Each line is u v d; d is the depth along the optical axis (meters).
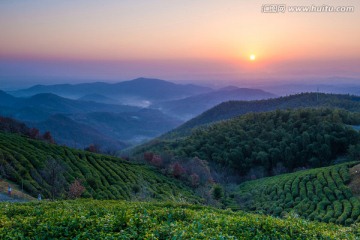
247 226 14.57
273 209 58.75
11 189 47.56
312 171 74.56
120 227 13.37
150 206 21.14
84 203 22.30
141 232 12.65
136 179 72.94
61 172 61.69
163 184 75.81
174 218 15.95
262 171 100.44
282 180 76.56
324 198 56.34
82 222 13.88
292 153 100.50
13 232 13.09
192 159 98.81
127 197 58.31
